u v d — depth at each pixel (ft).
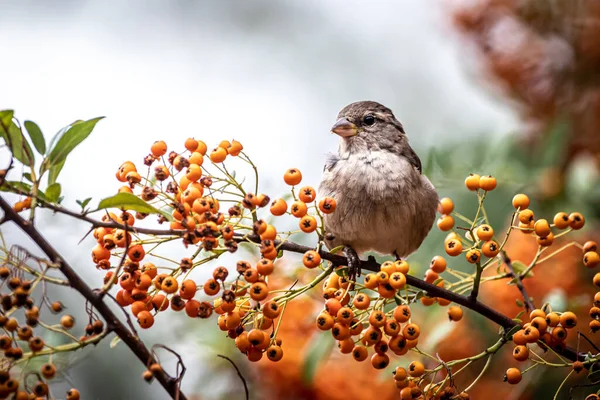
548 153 34.30
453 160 35.22
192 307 21.38
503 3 37.88
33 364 22.57
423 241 35.58
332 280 24.41
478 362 32.35
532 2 37.40
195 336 32.60
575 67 37.29
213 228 20.79
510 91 38.04
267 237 21.67
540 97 37.63
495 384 32.17
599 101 36.58
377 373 31.07
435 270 24.13
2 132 19.90
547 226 23.68
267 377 31.60
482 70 38.65
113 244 21.11
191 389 32.35
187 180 22.22
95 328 19.71
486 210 34.09
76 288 18.93
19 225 18.72
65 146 20.17
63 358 23.15
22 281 18.83
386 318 22.62
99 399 32.48
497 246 23.45
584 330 30.96
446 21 39.52
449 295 23.97
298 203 22.99
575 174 34.22
